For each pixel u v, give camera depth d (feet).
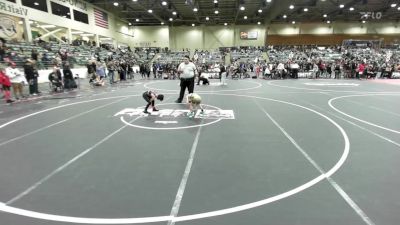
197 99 24.23
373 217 9.23
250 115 25.71
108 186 11.57
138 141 17.70
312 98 37.29
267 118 24.44
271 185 11.55
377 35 144.77
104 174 12.76
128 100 35.09
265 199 10.42
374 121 23.30
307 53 118.52
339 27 149.69
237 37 152.46
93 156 15.07
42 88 49.08
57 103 33.06
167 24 143.84
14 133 19.80
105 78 69.21
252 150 15.94
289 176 12.41
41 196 10.78
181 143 17.24
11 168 13.53
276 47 139.64
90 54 81.46
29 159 14.70
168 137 18.54
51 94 41.75
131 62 100.63
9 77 34.76
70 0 86.53
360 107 30.22
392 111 27.81
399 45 132.77
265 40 149.89
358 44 132.98
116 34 126.31
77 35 100.27
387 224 8.84
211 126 21.50
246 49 138.00
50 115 25.94
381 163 13.89
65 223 9.00
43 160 14.53
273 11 107.34
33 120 23.90
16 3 64.49
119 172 12.97
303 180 12.00
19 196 10.79
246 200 10.36
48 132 20.01
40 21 73.10
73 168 13.47
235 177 12.35
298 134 19.30
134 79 76.69
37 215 9.48
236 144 17.04
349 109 28.99
